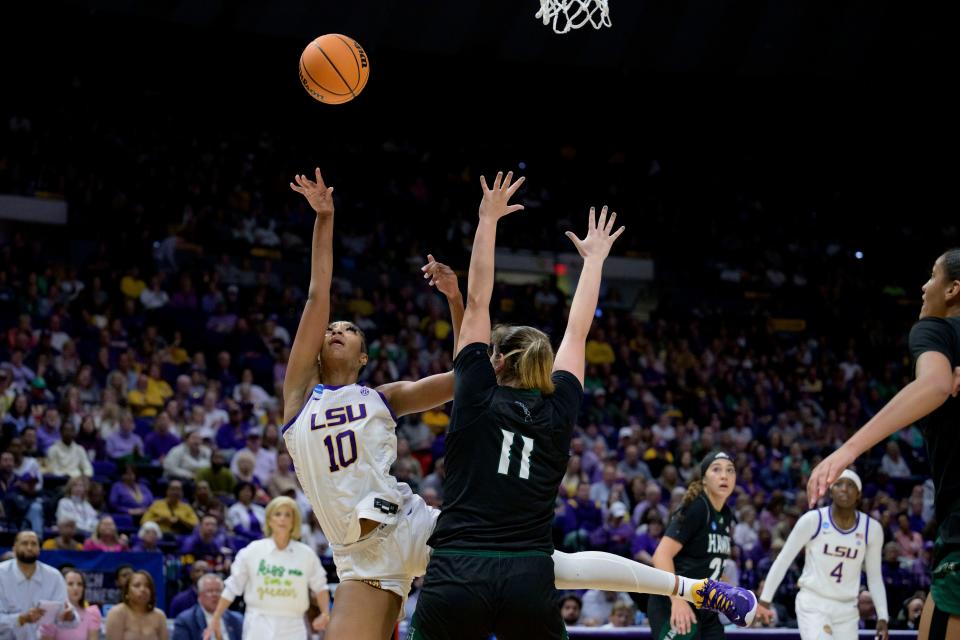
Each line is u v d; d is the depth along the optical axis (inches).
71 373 658.2
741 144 1177.4
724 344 938.1
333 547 197.5
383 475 194.1
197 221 879.1
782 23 1066.1
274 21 989.2
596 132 1147.9
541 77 1091.9
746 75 1111.6
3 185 855.1
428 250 994.1
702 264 1091.3
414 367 762.2
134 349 708.0
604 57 1075.3
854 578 327.9
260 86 1041.5
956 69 1125.7
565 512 592.1
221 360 713.0
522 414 172.6
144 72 1001.5
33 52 959.6
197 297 794.2
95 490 528.1
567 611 460.8
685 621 285.0
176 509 527.2
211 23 979.3
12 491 511.2
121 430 599.2
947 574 154.5
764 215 1144.2
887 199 1172.5
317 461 193.0
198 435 586.6
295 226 955.3
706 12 1048.8
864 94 1147.9
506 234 1047.6
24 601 368.5
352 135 1080.8
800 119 1165.1
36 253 776.9
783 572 329.4
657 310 987.3
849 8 1059.9
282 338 770.8
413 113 1099.3
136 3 944.9
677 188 1141.7
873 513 647.8
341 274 913.5
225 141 1003.9
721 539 304.0
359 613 191.9
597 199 1109.1
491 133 1124.5
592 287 194.5
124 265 811.4
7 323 707.4
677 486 660.1
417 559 197.0
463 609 163.5
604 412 766.5
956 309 161.9
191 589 443.5
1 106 937.5
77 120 938.7
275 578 375.9
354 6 995.9
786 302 1062.4
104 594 423.5
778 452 737.6
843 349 990.4
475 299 182.4
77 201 873.5
